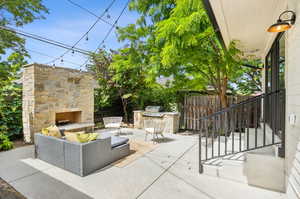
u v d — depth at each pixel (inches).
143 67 238.4
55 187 98.1
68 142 118.3
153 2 199.8
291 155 78.5
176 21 141.9
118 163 135.2
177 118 263.7
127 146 154.8
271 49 152.5
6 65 273.0
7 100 205.9
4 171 119.0
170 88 243.4
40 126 196.4
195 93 287.0
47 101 203.8
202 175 113.7
